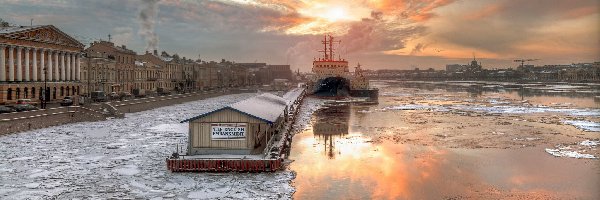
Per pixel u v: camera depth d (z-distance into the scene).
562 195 32.03
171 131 63.94
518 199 31.09
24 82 87.00
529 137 60.31
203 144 40.16
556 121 81.38
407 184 34.84
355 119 86.00
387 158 45.22
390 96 183.12
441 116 92.06
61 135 59.16
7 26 94.50
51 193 30.78
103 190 31.72
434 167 41.00
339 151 49.31
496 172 39.06
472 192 32.75
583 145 53.53
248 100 53.84
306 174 37.72
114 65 123.38
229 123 40.12
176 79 180.25
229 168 37.44
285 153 46.44
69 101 86.25
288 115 76.69
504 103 135.00
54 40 96.38
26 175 35.84
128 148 49.00
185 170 37.28
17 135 58.69
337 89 165.25
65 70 101.75
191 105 122.44
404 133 64.75
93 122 75.88
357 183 34.91
